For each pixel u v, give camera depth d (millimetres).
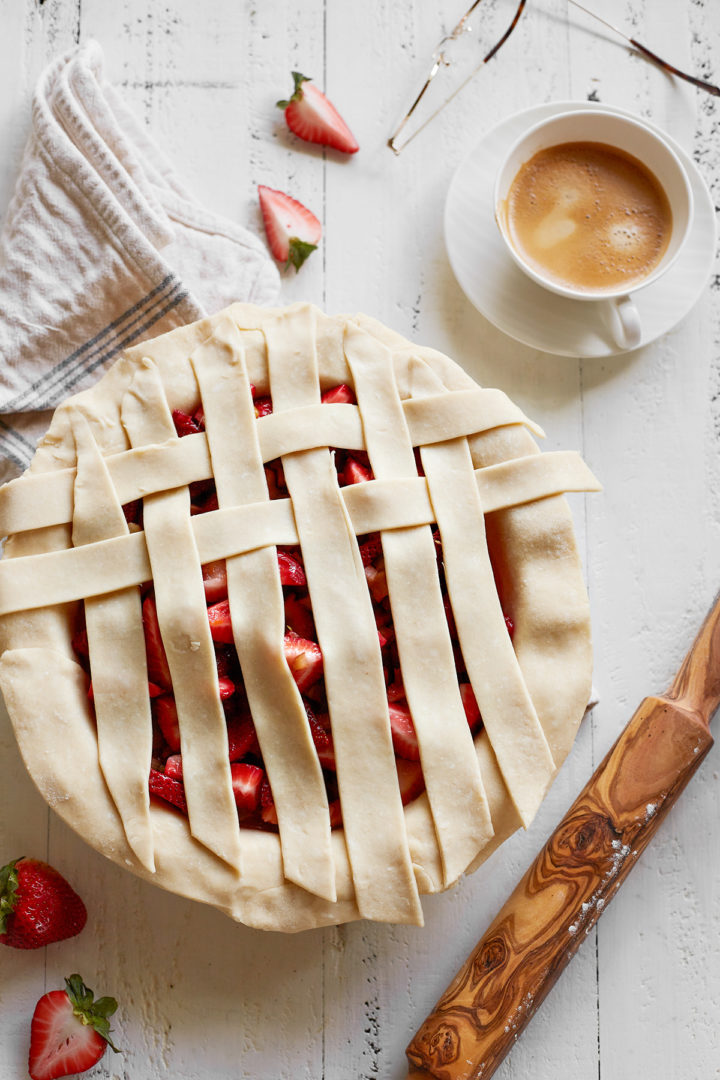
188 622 708
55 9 854
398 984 822
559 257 823
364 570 726
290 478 726
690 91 865
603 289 821
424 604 720
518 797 717
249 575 714
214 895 709
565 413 857
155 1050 814
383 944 825
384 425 735
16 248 801
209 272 836
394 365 749
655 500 856
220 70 859
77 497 724
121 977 817
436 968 824
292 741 709
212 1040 816
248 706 729
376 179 861
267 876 710
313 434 728
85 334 811
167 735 727
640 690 845
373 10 863
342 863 710
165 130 856
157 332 817
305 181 860
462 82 864
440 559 748
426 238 860
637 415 859
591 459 856
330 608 714
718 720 841
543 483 736
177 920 821
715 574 853
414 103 855
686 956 835
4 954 817
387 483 724
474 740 729
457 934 826
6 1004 813
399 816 709
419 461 750
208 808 707
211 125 858
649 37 868
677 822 842
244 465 724
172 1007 817
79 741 716
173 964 819
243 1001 819
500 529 742
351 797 709
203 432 739
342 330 748
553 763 725
